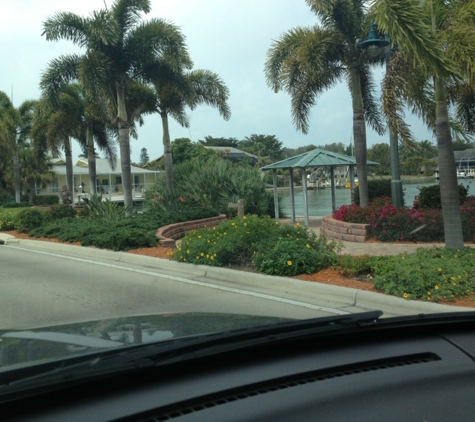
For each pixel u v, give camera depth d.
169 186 25.27
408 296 7.83
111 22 19.28
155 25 20.12
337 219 16.20
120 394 2.49
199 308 8.27
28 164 45.56
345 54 16.84
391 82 10.45
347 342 3.39
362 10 16.69
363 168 17.22
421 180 43.12
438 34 9.52
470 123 15.67
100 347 2.88
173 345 2.79
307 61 15.92
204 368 2.88
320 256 10.12
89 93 19.47
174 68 20.31
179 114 25.19
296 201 37.28
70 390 2.47
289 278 9.57
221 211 23.09
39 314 8.09
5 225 21.39
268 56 17.05
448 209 9.91
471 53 9.09
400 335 3.51
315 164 20.06
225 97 25.22
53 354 2.77
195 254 11.55
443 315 3.52
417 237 13.88
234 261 11.16
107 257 13.91
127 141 21.17
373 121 19.17
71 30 19.98
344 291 8.52
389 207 14.91
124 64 20.67
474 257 9.15
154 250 13.77
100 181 60.56
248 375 2.77
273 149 88.94
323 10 15.64
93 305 8.63
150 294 9.37
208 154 62.28
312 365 2.94
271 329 3.11
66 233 16.88
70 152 35.41
